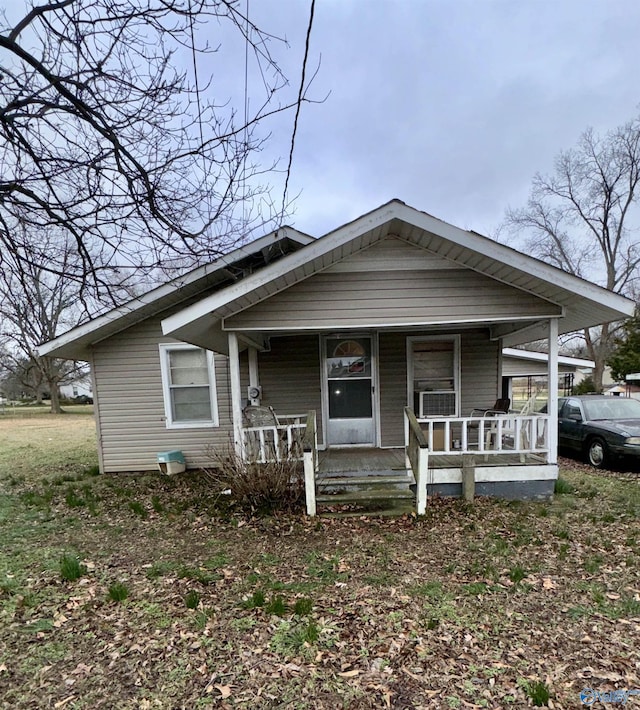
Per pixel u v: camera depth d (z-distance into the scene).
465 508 5.50
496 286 5.66
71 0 2.56
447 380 8.02
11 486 7.49
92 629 2.92
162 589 3.49
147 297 7.19
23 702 2.26
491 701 2.21
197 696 2.28
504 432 7.04
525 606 3.18
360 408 7.97
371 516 5.24
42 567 3.95
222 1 2.68
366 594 3.36
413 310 5.69
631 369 20.48
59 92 2.76
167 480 7.64
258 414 6.40
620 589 3.44
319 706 2.20
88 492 6.77
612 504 5.79
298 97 3.27
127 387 8.52
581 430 8.95
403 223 5.23
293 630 2.88
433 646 2.69
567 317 6.50
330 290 5.70
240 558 4.11
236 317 5.73
